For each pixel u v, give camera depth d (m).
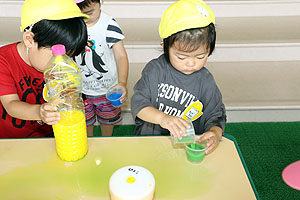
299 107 2.45
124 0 2.79
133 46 2.61
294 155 2.01
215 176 0.92
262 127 2.27
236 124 2.30
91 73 1.73
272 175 1.85
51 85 1.02
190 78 1.28
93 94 1.80
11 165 0.94
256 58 2.77
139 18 2.86
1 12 2.73
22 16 0.96
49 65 1.01
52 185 0.88
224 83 2.60
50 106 0.90
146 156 0.99
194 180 0.90
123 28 2.78
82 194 0.85
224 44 2.69
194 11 1.03
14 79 1.19
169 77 1.29
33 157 0.97
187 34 1.03
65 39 0.95
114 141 1.05
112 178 0.77
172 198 0.84
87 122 1.89
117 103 1.55
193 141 1.00
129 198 0.73
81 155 0.96
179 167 0.95
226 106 2.44
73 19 0.97
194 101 1.33
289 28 2.86
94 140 1.06
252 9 2.93
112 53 1.74
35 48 0.99
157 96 1.33
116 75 1.80
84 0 1.38
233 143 1.06
